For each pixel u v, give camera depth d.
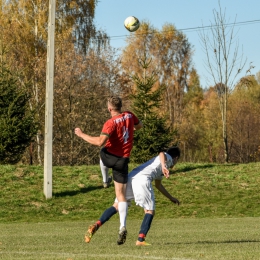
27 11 132.75
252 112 193.50
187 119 199.00
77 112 127.44
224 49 111.19
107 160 24.09
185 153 194.12
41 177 78.62
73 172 82.88
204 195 76.44
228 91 112.81
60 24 137.12
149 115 91.38
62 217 66.25
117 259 18.94
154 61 178.88
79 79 129.75
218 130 190.38
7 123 83.00
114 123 23.66
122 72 137.12
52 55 68.56
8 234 40.75
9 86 84.75
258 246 24.47
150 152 89.81
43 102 130.25
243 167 89.75
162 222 55.41
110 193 74.81
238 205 73.00
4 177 77.25
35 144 131.12
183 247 24.12
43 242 31.31
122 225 23.67
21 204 69.19
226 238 32.00
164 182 80.88
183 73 186.00
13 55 127.94
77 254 21.69
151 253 20.91
